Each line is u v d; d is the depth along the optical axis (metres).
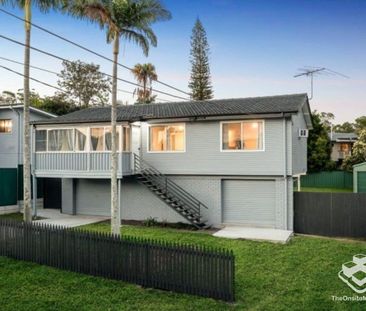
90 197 20.45
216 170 17.19
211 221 17.36
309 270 10.02
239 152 16.80
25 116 14.75
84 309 7.24
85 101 52.06
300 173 19.39
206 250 7.97
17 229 11.09
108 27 13.20
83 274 9.57
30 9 14.15
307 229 15.91
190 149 17.72
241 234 14.88
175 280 8.31
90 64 50.34
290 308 7.39
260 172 16.41
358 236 14.98
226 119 16.84
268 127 16.33
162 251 8.49
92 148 18.14
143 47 13.76
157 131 18.41
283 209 16.14
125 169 17.31
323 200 15.63
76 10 12.97
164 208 18.36
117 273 9.13
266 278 9.30
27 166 14.72
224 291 7.75
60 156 18.22
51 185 23.14
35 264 10.46
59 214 20.77
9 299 7.74
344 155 46.22
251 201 16.91
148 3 13.22
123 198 19.27
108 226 16.83
